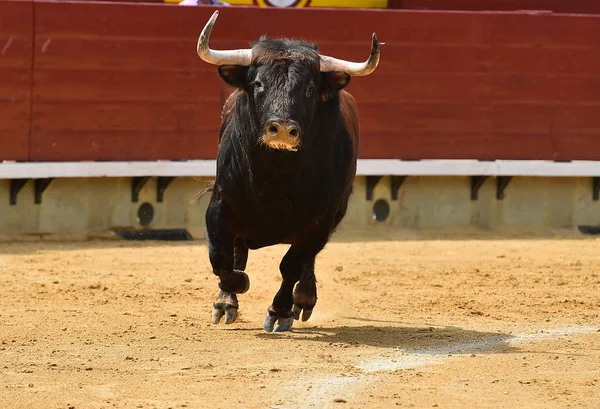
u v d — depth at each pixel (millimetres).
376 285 27750
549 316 22891
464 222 42969
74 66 38719
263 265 31734
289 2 45125
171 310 23234
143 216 39812
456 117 42500
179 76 39812
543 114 43375
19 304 23594
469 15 42375
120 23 39188
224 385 15648
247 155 18938
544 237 41562
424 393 15203
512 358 17953
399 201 42188
